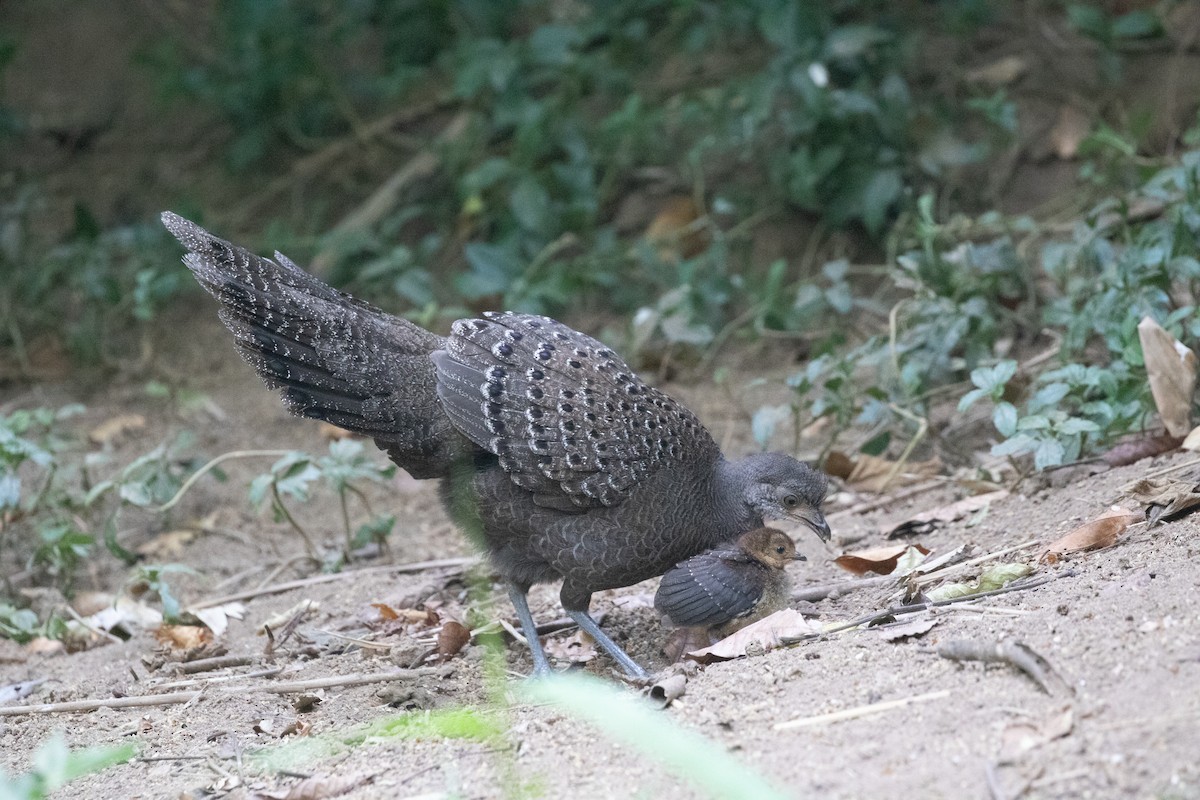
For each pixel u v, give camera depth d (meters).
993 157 15.20
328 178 17.61
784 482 8.69
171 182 17.92
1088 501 9.37
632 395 8.60
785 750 6.23
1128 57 15.41
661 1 16.69
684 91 16.53
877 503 10.95
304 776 6.97
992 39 16.00
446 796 6.34
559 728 7.02
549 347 8.58
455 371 8.51
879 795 5.67
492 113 16.73
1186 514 8.56
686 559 8.73
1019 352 12.78
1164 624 6.65
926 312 11.86
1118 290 10.71
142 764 7.46
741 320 14.25
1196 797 5.30
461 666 8.84
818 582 9.43
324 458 11.44
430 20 17.70
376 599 10.45
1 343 16.14
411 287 14.95
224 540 12.48
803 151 14.67
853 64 15.34
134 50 18.97
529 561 8.70
